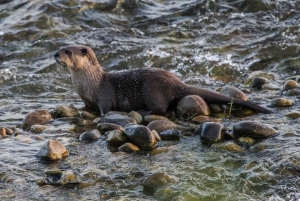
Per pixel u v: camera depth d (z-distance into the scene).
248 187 22.34
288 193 21.64
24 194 22.16
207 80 38.75
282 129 27.72
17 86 37.72
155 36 46.50
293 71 39.28
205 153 25.58
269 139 26.48
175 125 28.42
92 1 51.34
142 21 49.59
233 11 50.19
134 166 24.41
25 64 42.03
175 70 40.75
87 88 32.06
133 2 52.03
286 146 25.47
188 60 41.59
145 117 30.03
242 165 24.19
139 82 31.69
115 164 24.64
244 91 34.69
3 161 25.06
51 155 25.16
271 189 22.06
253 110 30.77
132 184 22.88
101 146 26.69
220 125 27.27
